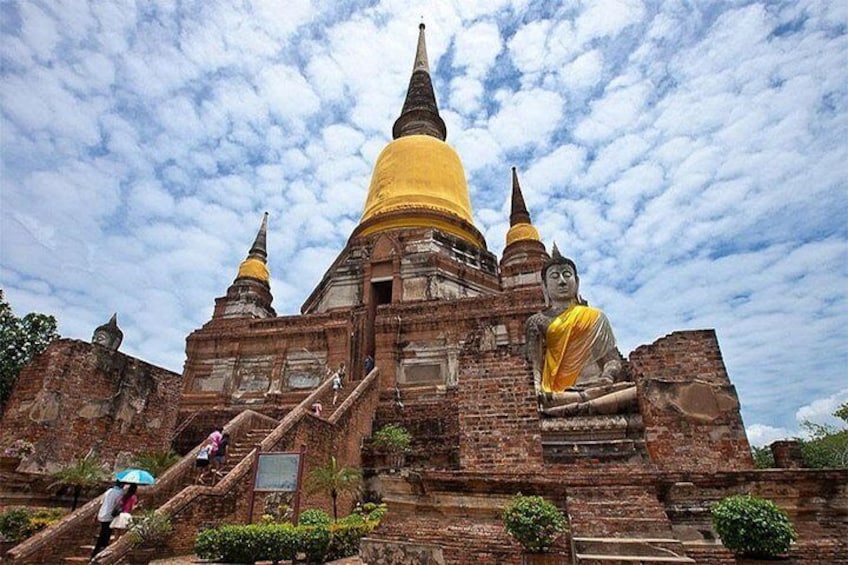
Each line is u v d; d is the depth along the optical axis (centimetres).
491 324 2403
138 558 1002
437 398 2303
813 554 701
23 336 2528
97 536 1160
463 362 1053
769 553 634
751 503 661
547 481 800
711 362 970
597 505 751
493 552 761
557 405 1112
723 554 730
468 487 826
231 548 1052
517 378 1006
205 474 1404
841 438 2634
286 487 1201
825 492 755
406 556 752
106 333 2009
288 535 1067
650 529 702
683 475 780
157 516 1059
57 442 1440
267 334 2733
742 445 898
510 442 965
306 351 2659
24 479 1334
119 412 1625
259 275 3728
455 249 3166
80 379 1529
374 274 2966
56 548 1076
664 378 979
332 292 3052
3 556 1046
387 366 2417
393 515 856
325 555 1116
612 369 1178
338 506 1592
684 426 930
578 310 1271
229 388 2653
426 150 3703
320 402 2009
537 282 2952
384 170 3706
